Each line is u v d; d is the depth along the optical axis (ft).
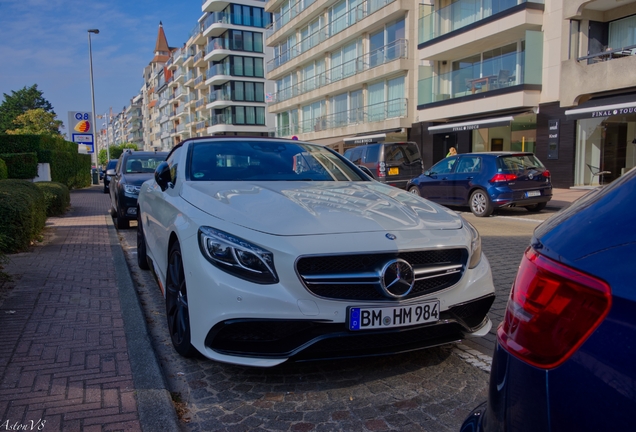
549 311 3.92
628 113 49.24
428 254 9.43
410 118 86.53
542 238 4.42
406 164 49.34
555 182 60.64
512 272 19.04
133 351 10.48
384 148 48.16
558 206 41.83
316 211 9.88
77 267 18.76
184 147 14.66
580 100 56.70
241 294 8.63
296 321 8.53
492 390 4.51
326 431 8.04
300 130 129.80
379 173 48.14
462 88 71.77
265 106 193.77
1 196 21.66
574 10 55.36
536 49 61.00
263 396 9.23
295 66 129.18
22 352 10.39
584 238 3.98
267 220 9.35
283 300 8.51
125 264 19.03
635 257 3.59
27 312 13.06
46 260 20.01
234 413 8.63
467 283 9.84
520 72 62.39
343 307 8.71
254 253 8.77
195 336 9.25
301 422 8.32
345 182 13.60
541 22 61.16
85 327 11.95
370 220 9.64
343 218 9.61
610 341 3.49
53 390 8.75
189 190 11.81
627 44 55.47
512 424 4.11
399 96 89.97
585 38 57.16
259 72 191.93
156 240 13.92
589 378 3.55
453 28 73.46
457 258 9.87
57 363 9.86
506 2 63.77
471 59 75.61
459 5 72.02
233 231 9.19
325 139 115.65
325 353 8.92
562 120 59.16
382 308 8.76
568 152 58.80
